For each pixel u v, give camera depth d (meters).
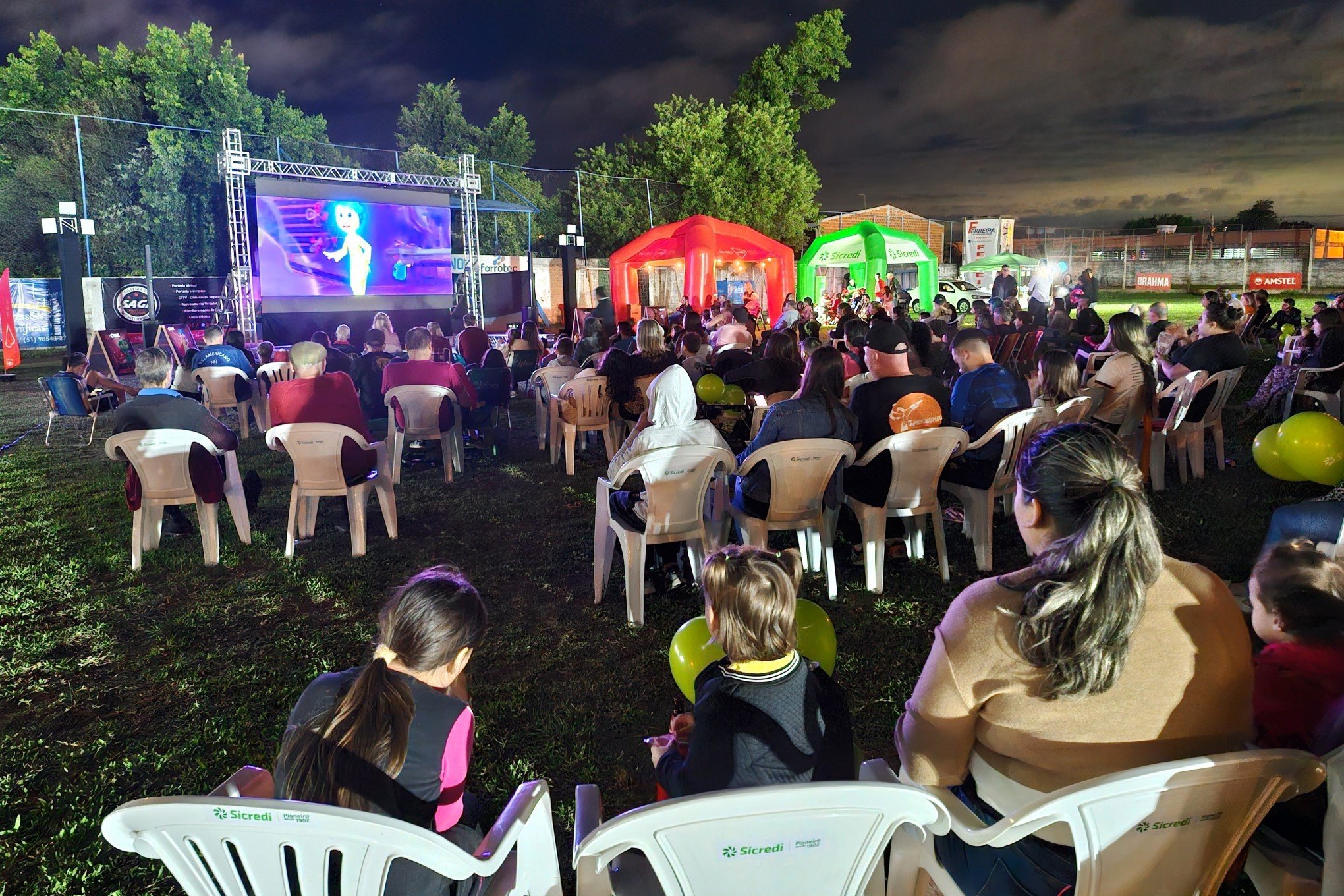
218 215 26.50
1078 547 1.24
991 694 1.34
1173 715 1.29
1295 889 1.45
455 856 1.25
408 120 37.34
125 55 28.06
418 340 6.29
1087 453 1.29
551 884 1.59
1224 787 1.26
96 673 3.41
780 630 1.43
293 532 4.73
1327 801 1.31
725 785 1.42
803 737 1.47
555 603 4.06
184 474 4.54
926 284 20.14
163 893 2.17
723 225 16.48
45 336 20.34
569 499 5.96
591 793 1.61
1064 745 1.32
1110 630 1.21
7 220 24.91
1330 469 2.82
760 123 32.09
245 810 1.20
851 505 4.09
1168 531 4.86
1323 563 1.60
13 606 4.11
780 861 1.24
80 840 2.38
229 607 4.05
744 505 3.90
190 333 14.81
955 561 4.48
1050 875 1.37
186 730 2.97
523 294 20.89
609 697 3.14
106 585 4.36
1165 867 1.31
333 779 1.37
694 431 3.60
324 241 17.02
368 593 4.22
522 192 32.38
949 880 1.50
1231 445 7.23
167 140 25.38
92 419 9.32
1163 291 35.06
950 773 1.44
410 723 1.43
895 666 3.30
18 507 5.95
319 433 4.55
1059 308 11.77
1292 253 32.06
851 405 4.18
